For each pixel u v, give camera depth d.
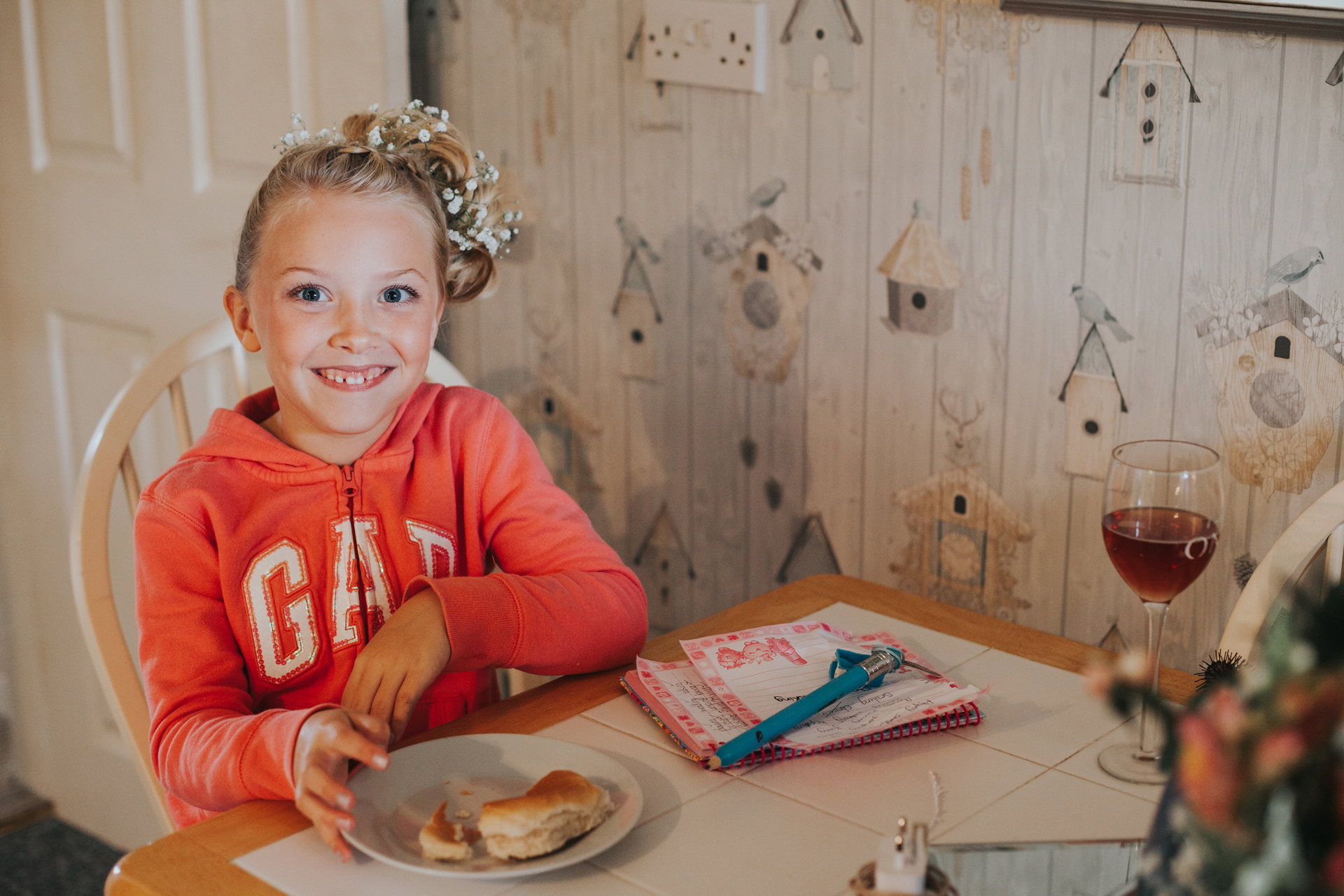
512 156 1.73
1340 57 1.10
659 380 1.68
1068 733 0.87
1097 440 1.32
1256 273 1.19
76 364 2.01
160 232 1.83
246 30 1.69
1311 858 0.39
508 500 1.15
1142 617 1.33
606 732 0.88
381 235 1.00
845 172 1.43
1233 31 1.14
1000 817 0.76
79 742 2.16
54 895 1.96
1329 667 0.40
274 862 0.73
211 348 1.29
